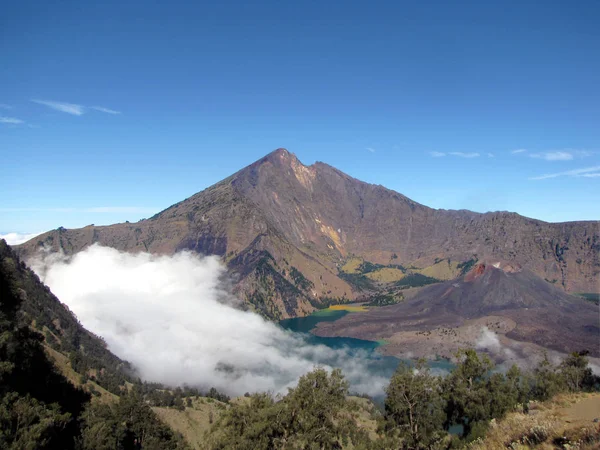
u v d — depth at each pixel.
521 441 30.03
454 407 62.16
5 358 71.69
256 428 45.47
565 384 67.88
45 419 54.84
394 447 53.78
